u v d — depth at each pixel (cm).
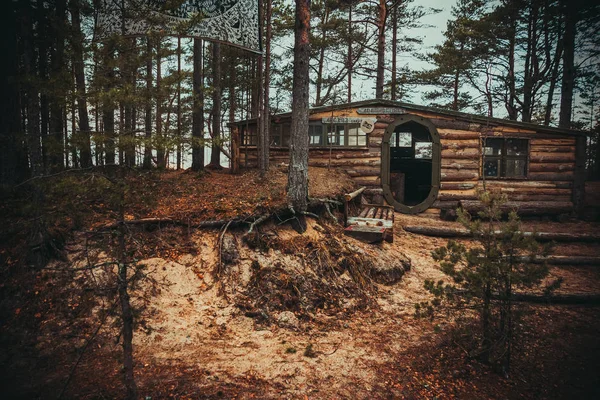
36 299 543
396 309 670
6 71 696
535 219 1294
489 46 1828
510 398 430
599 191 1396
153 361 468
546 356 526
